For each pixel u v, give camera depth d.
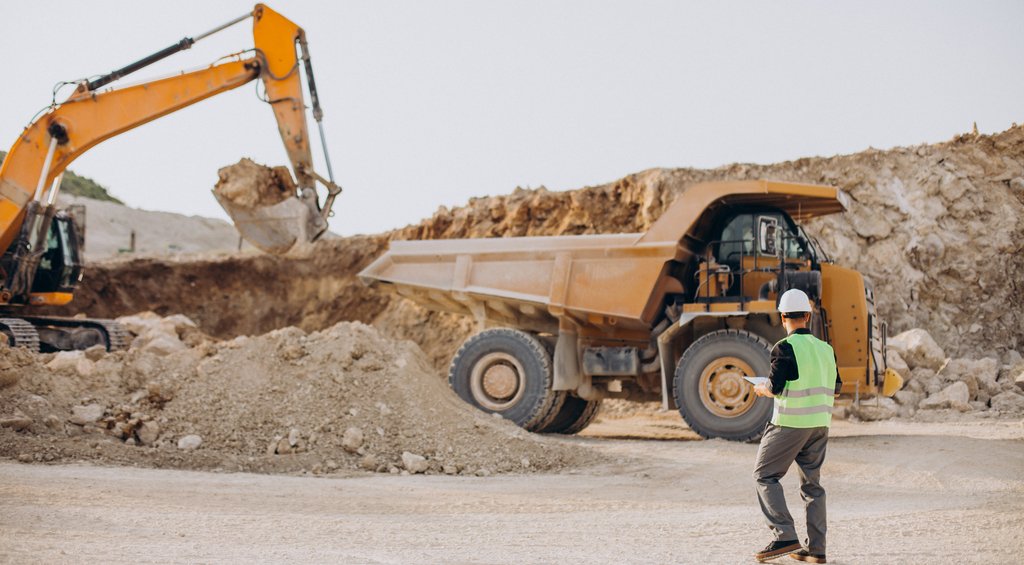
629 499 8.55
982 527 6.56
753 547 5.94
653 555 5.63
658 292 14.16
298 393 11.53
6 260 15.34
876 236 23.44
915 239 23.22
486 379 14.92
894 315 22.62
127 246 65.19
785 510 5.42
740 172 24.12
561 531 6.61
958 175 23.64
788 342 5.47
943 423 15.87
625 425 18.02
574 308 14.33
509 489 9.13
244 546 5.66
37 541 5.48
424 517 7.33
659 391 14.91
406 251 15.67
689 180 23.89
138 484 8.43
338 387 11.62
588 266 14.34
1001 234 23.02
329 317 29.95
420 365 12.65
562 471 10.55
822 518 5.41
